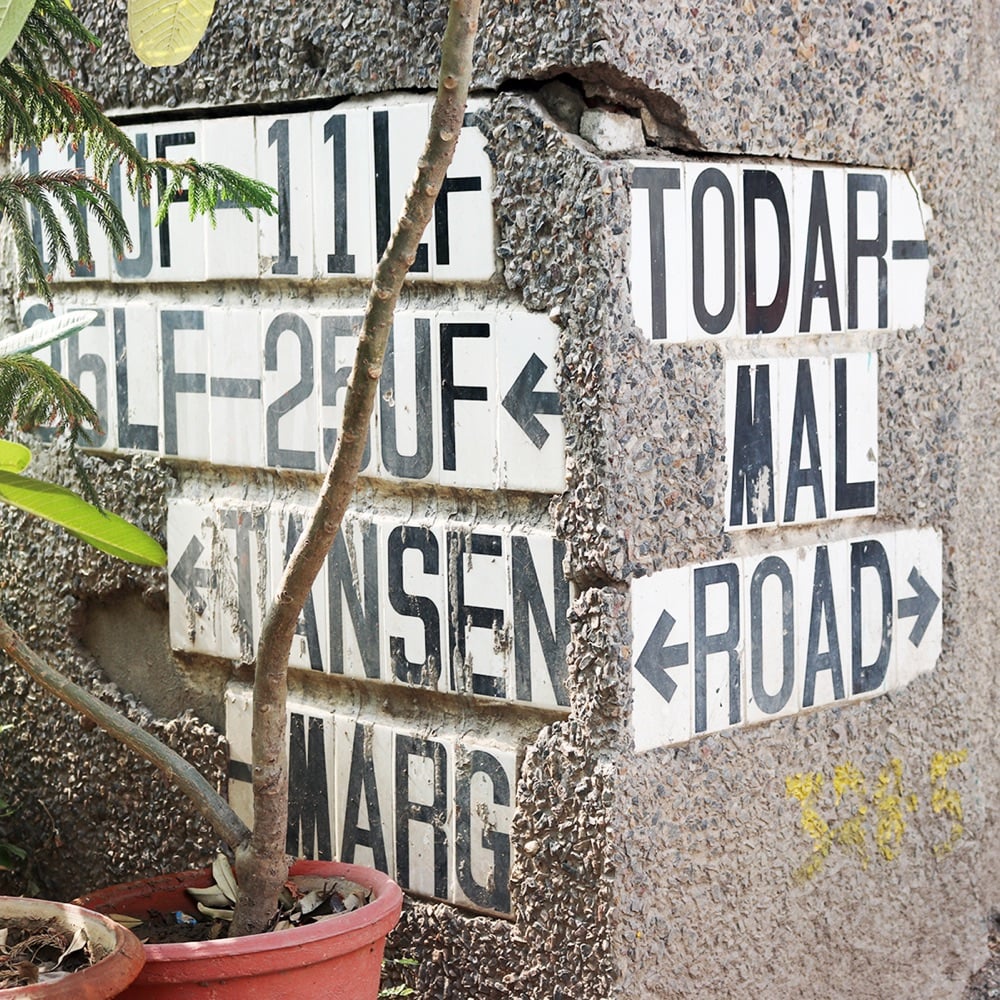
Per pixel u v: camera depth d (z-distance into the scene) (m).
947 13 3.20
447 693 2.89
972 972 3.46
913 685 3.26
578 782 2.69
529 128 2.64
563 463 2.65
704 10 2.71
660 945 2.74
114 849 3.51
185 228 3.26
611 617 2.63
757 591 2.89
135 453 3.43
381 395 2.93
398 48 2.85
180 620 3.35
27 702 3.67
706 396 2.76
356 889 2.69
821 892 3.07
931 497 3.27
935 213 3.22
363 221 2.93
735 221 2.79
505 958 2.83
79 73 3.43
